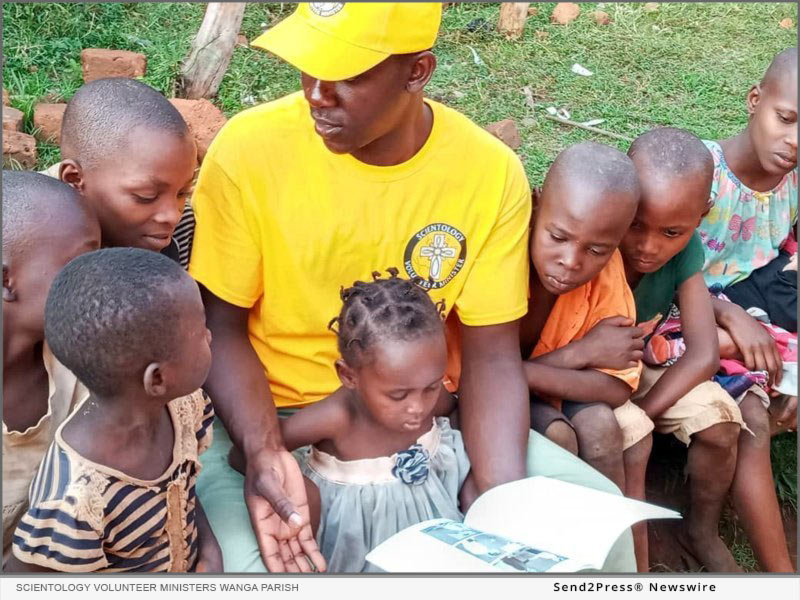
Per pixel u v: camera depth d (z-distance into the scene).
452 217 2.50
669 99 4.68
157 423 1.97
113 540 1.92
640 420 2.76
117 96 2.23
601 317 2.80
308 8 2.15
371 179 2.40
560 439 2.61
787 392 3.06
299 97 2.46
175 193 2.28
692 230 2.70
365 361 2.15
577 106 4.57
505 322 2.58
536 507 2.16
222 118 3.91
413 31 2.11
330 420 2.32
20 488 2.10
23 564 1.96
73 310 1.78
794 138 2.99
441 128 2.45
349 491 2.30
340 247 2.43
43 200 1.98
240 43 4.56
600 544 2.00
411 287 2.23
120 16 4.54
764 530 2.96
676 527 3.15
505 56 4.82
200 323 1.87
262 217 2.41
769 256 3.31
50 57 4.20
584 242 2.48
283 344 2.54
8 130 3.69
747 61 5.01
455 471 2.44
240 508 2.28
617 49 5.00
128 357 1.78
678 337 3.03
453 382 2.74
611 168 2.47
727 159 3.19
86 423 1.88
